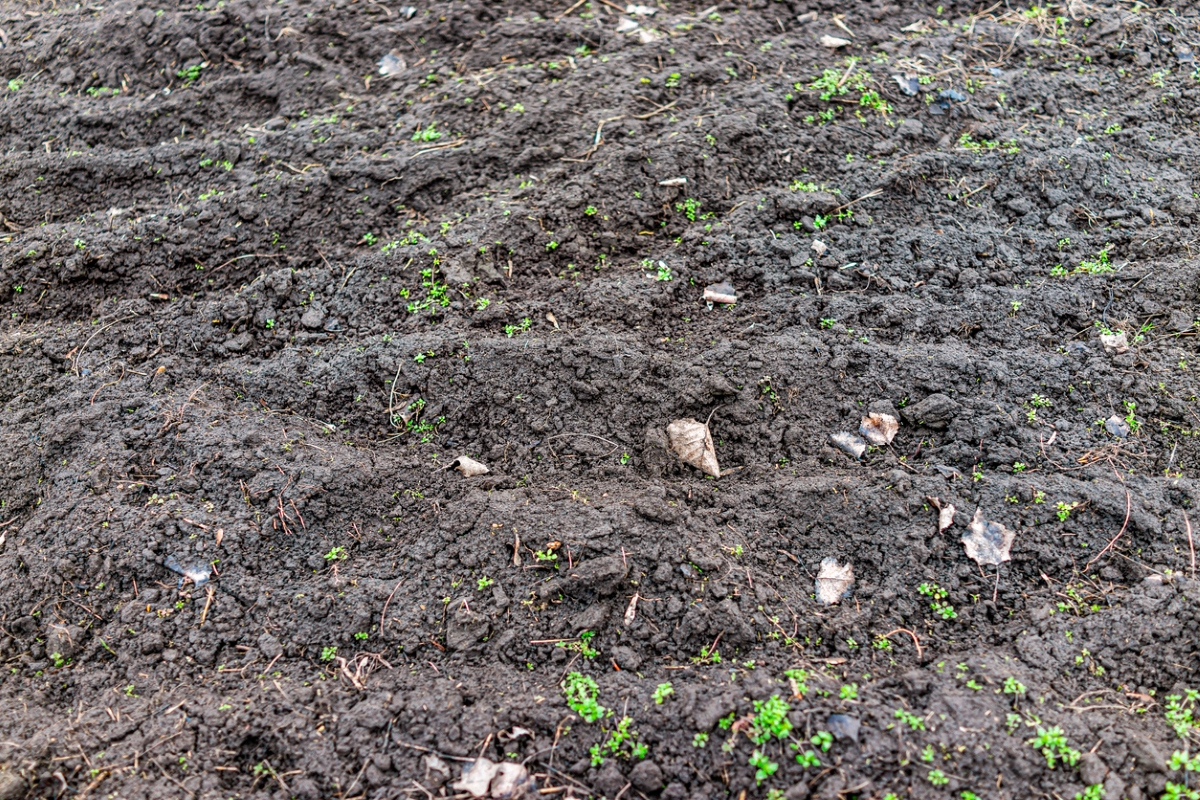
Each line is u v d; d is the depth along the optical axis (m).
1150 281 3.31
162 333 3.34
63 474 2.93
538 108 3.85
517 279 3.42
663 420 3.03
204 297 3.50
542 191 3.59
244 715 2.38
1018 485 2.75
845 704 2.30
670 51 4.09
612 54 4.11
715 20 4.29
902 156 3.70
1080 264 3.39
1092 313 3.25
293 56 4.18
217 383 3.20
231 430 3.00
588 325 3.25
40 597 2.67
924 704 2.31
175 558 2.71
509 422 3.05
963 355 3.06
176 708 2.40
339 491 2.86
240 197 3.65
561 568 2.63
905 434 2.96
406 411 3.09
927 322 3.20
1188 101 3.94
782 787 2.20
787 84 3.94
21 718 2.40
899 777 2.17
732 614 2.54
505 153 3.74
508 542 2.69
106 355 3.29
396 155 3.73
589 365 3.10
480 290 3.36
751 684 2.36
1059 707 2.29
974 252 3.41
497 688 2.45
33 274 3.50
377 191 3.66
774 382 3.04
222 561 2.72
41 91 4.17
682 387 3.04
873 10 4.39
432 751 2.31
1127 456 2.87
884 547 2.70
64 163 3.84
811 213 3.52
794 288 3.33
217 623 2.60
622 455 2.97
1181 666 2.39
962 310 3.23
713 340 3.20
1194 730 2.27
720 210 3.61
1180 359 3.11
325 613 2.61
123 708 2.41
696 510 2.81
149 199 3.77
